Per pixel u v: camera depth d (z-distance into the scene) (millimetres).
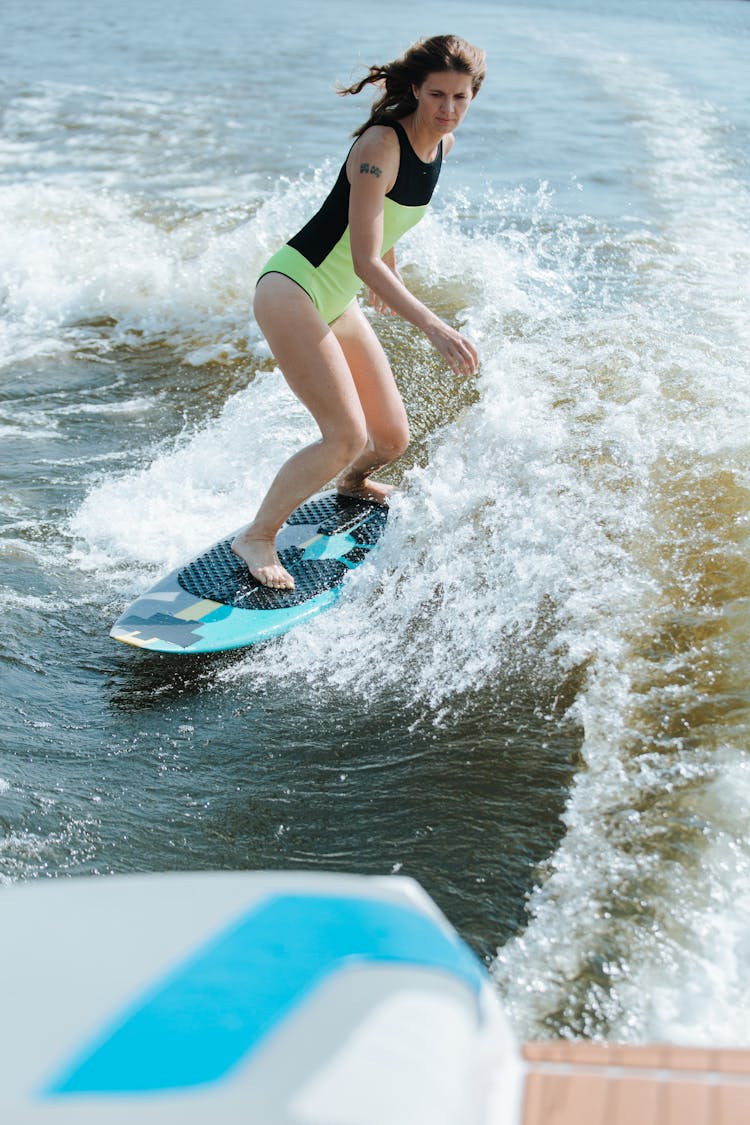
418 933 3928
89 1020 3539
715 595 12477
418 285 23453
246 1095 3203
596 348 18938
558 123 40750
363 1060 3318
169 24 69375
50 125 42312
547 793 10023
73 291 25062
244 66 55000
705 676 11258
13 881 9469
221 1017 3488
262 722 11609
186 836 10008
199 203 31422
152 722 11703
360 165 11805
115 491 16734
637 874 8859
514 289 23062
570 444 15750
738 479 14383
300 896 4129
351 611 13523
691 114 42656
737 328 19859
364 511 15227
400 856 9492
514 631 12578
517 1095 4289
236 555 14195
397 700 11781
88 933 3961
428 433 17594
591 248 26141
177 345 23016
